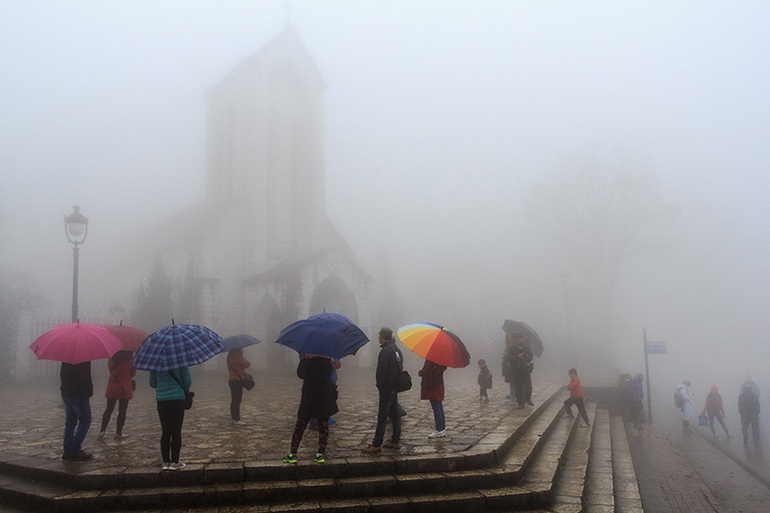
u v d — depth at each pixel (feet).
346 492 24.02
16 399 56.03
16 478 25.94
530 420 40.09
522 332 51.62
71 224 50.78
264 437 32.22
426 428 34.81
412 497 23.94
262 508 22.50
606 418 56.70
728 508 34.14
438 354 30.68
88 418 27.35
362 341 26.68
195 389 65.36
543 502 24.59
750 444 61.77
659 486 37.47
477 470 26.35
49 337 26.45
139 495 22.71
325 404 25.84
